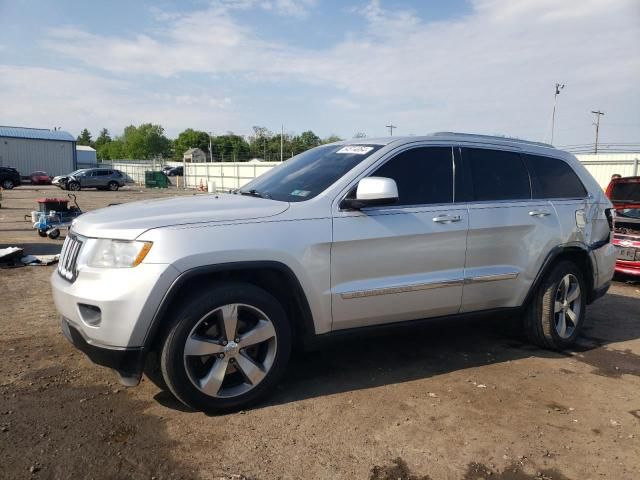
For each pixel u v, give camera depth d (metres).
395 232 3.83
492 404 3.64
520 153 4.77
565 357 4.70
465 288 4.21
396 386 3.90
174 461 2.83
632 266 7.89
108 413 3.35
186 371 3.20
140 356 3.11
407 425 3.30
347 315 3.74
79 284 3.19
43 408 3.39
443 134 4.41
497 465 2.90
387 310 3.89
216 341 3.29
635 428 3.37
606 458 3.00
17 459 2.80
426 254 4.00
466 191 4.30
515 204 4.51
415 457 2.94
